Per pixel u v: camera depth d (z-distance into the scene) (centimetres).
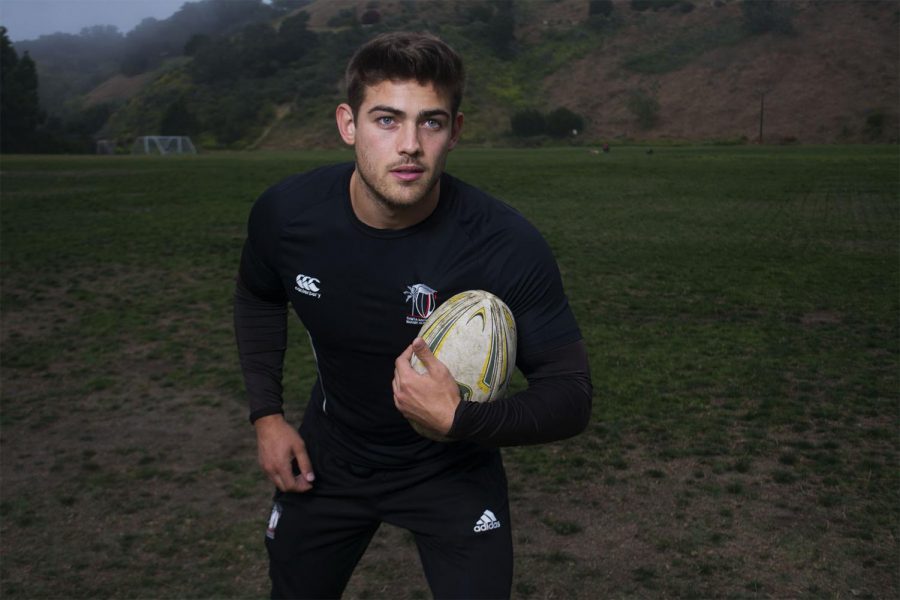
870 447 543
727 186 2605
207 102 10850
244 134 9812
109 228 1652
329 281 238
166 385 689
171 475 507
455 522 244
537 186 2666
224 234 1563
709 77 9681
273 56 11450
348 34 11606
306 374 711
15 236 1538
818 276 1131
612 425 588
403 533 431
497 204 241
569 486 486
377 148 212
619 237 1509
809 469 507
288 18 13350
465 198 237
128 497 475
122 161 4962
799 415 605
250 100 10288
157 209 2009
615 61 10669
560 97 10181
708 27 10850
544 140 8869
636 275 1152
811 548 407
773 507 455
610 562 395
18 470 516
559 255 1315
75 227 1669
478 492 247
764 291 1041
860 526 431
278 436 259
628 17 11650
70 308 977
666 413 611
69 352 792
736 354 764
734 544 412
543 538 421
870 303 970
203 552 408
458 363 224
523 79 10725
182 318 922
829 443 547
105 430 588
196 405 641
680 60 10262
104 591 371
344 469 254
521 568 390
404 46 209
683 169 3547
